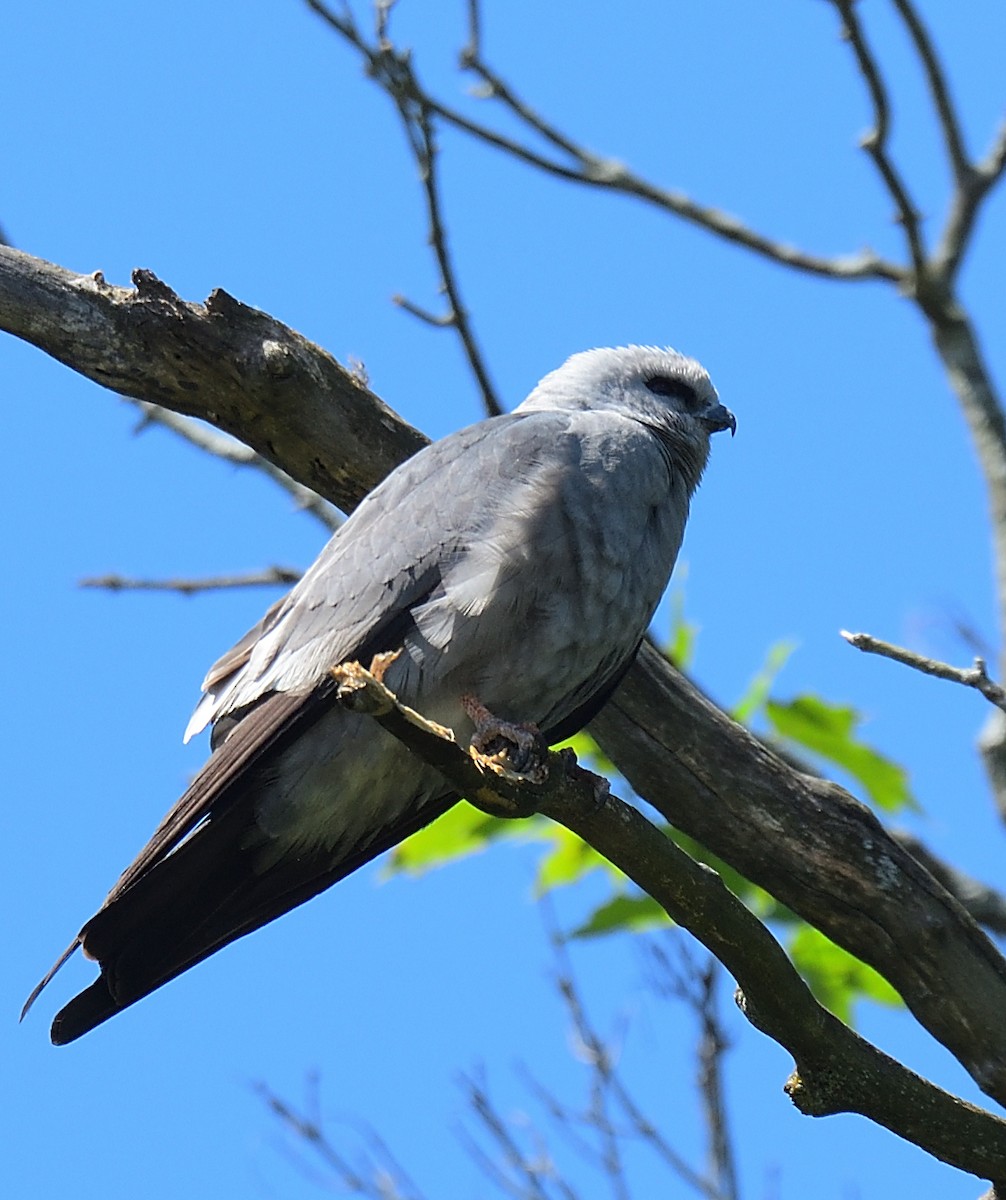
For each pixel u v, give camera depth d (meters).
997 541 13.38
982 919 12.75
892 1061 9.01
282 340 10.59
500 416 10.47
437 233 11.07
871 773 11.87
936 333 14.12
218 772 9.27
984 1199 9.48
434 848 11.70
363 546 9.88
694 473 12.01
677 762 10.87
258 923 10.09
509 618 9.60
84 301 10.51
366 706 7.61
